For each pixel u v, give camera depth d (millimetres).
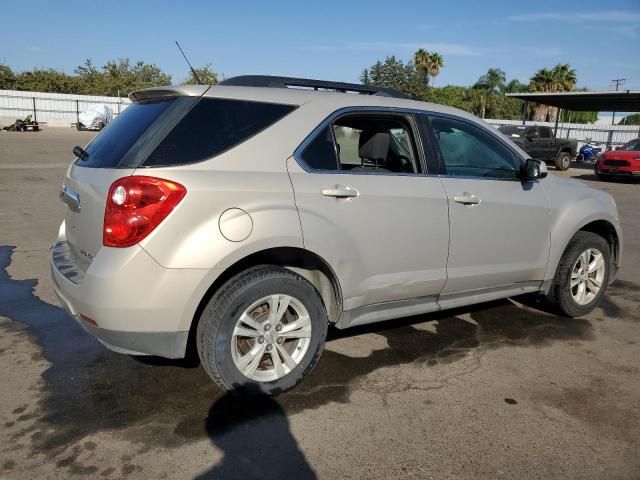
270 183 3000
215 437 2781
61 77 53562
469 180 3861
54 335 4000
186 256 2750
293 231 3014
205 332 2930
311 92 3404
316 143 3260
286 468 2561
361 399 3211
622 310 4984
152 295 2725
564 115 61844
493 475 2551
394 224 3445
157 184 2719
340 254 3230
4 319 4285
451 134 3918
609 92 22797
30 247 6531
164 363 3582
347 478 2504
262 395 3119
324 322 3279
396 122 3748
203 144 2936
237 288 2924
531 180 4195
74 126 38031
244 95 3145
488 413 3092
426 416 3041
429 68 56219
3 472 2457
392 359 3771
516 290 4309
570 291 4562
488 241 3945
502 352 3951
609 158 18125
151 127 2936
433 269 3701
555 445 2801
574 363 3797
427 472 2559
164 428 2844
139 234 2705
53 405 3041
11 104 37500
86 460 2566
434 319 4594
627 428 2980
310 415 3016
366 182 3359
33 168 14352
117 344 2840
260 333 3062
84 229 3008
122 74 57031
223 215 2828
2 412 2951
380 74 39625
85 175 3098
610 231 4867
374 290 3455
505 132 21641
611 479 2547
